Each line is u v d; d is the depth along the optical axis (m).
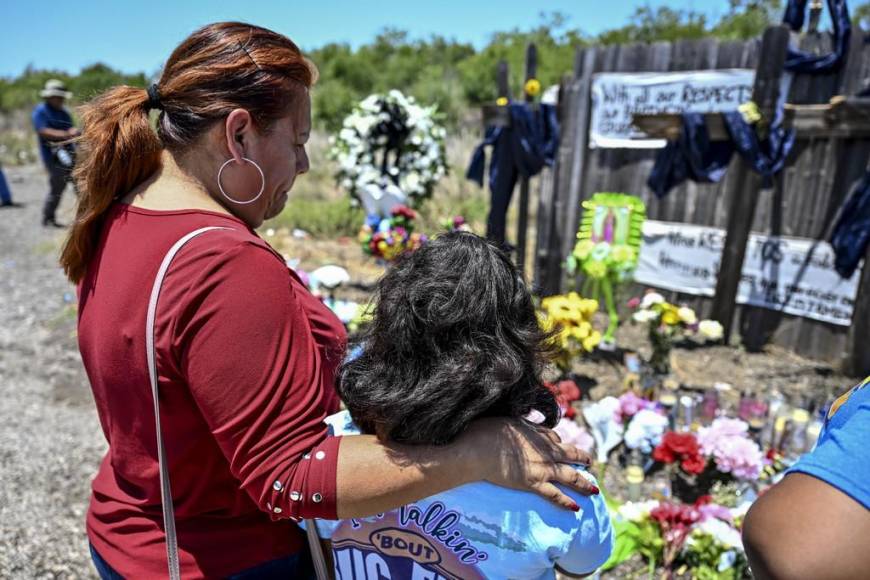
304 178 11.19
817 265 4.41
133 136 1.06
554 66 19.58
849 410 0.77
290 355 0.97
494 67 18.94
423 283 1.00
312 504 0.95
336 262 6.70
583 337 3.65
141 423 1.06
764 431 3.13
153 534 1.14
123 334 1.01
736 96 4.53
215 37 1.07
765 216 4.62
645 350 4.61
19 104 23.97
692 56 4.67
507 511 0.99
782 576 0.66
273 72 1.07
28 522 2.78
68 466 3.21
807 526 0.66
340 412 1.20
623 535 2.39
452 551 1.04
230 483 1.12
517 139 5.07
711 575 2.29
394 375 0.99
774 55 3.98
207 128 1.06
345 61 22.88
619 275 4.29
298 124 1.14
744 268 4.75
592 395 3.82
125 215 1.09
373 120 5.50
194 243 0.98
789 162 4.44
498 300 1.00
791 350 4.62
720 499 2.65
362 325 1.13
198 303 0.94
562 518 0.99
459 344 0.97
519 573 1.03
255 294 0.95
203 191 1.10
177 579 1.07
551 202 5.47
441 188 9.73
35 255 7.42
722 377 4.17
